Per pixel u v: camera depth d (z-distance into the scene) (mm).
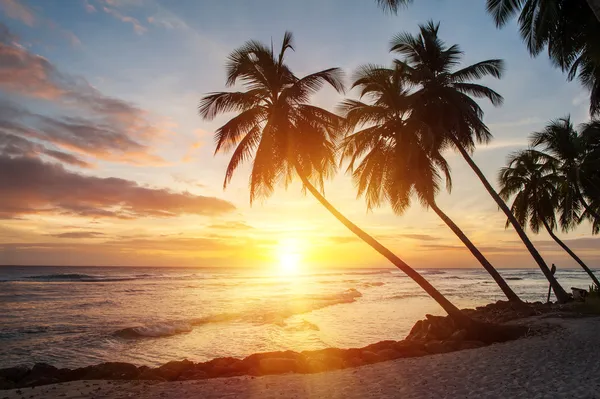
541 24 12117
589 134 24422
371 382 8820
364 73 16984
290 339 18703
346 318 25391
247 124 14344
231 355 15758
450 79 19594
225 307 30859
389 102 16812
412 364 10547
